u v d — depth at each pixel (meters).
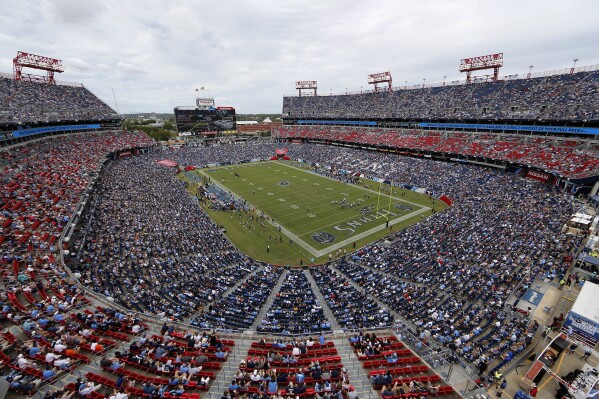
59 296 23.02
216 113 119.75
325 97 138.62
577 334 21.19
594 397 16.70
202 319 24.67
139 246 37.41
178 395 14.74
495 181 62.69
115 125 100.62
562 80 73.44
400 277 32.72
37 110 73.06
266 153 112.75
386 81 117.81
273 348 19.97
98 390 14.92
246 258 39.62
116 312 22.09
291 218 54.34
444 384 16.78
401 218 53.41
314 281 33.78
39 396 14.06
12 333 18.28
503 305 26.03
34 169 52.00
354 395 14.64
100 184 60.06
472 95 89.06
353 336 21.75
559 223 40.53
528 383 18.14
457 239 39.81
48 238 32.41
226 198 65.44
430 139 89.69
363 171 84.06
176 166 91.00
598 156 56.28
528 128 70.94
